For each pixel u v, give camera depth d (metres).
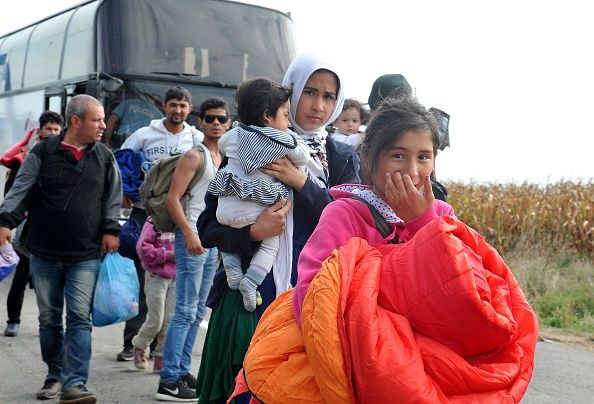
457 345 2.33
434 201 2.87
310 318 2.34
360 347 2.26
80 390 5.63
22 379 6.54
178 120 7.91
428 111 2.74
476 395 2.30
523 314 2.49
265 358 2.47
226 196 3.85
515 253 14.27
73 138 5.83
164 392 5.96
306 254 2.65
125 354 7.27
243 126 3.89
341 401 2.29
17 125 14.85
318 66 4.00
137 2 11.34
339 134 5.94
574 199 15.87
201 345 7.99
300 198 3.80
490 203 15.50
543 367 7.64
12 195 5.69
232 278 3.81
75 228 5.71
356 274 2.39
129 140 7.97
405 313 2.34
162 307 6.72
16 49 15.35
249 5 12.02
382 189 2.73
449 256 2.29
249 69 11.73
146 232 6.66
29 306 10.10
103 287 5.78
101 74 11.02
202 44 11.51
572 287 11.56
